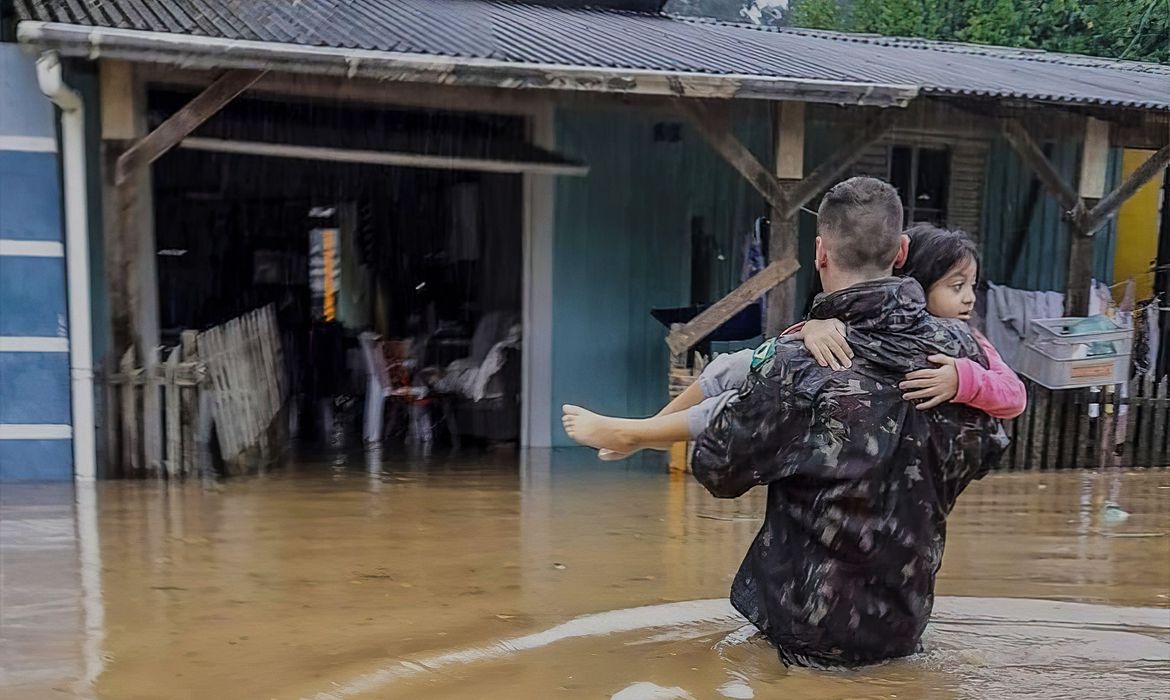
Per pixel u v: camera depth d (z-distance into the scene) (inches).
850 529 97.7
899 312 98.2
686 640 123.6
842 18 458.3
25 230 224.8
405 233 345.4
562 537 187.0
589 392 315.3
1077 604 146.6
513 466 268.5
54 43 203.2
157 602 142.0
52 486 222.8
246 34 223.6
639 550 177.8
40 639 125.7
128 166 223.0
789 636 103.4
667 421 105.1
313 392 328.8
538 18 317.1
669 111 303.0
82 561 163.3
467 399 313.1
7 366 226.1
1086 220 286.5
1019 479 260.1
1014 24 385.1
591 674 111.8
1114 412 280.1
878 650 104.7
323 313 345.4
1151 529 202.2
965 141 337.4
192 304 324.8
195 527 188.1
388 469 260.2
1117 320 289.4
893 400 96.7
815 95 243.0
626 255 315.3
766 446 99.7
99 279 252.2
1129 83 291.6
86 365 228.2
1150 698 104.6
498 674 112.6
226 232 330.3
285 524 192.4
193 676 113.1
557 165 282.0
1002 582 160.4
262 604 141.8
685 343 262.7
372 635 128.3
